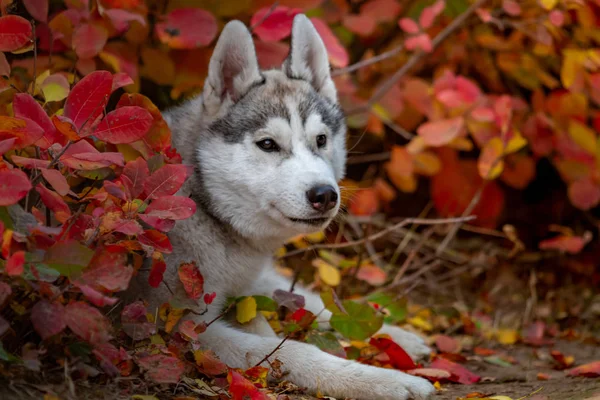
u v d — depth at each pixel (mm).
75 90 2635
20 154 2877
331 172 3395
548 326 4953
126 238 2672
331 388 2906
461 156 6453
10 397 2230
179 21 3908
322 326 3873
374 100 5043
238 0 4195
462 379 3408
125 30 3852
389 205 6320
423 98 5020
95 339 2338
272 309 3383
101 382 2518
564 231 5562
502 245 6191
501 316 5152
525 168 5559
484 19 4715
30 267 2268
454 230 5242
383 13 4918
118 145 3395
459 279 5703
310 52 3844
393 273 5516
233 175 3334
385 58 5121
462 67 5762
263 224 3398
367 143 6285
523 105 5188
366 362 3488
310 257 5055
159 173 2697
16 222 2363
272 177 3303
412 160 5168
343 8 5016
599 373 3406
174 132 3547
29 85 3248
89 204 2746
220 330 3129
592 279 5781
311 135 3480
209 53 4215
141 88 4473
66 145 2568
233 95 3523
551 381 3438
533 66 5176
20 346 2469
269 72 3740
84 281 2330
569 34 5168
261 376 2812
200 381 2719
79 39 3533
